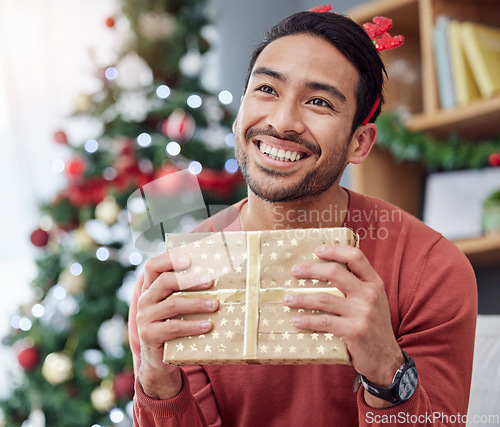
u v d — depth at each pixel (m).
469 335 1.09
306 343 0.84
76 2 3.26
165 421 1.01
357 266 0.86
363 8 2.34
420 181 2.37
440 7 2.19
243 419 1.14
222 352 0.85
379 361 0.88
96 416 2.42
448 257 1.14
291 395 1.12
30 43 3.26
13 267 3.16
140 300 0.91
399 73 2.36
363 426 0.94
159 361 0.93
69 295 2.57
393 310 1.10
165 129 2.56
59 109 3.22
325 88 1.01
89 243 2.54
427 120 2.17
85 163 2.62
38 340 2.54
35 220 3.16
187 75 2.75
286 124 0.99
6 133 3.26
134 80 2.57
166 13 2.74
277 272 0.88
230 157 2.67
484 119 2.09
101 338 2.49
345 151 1.06
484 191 2.19
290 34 1.05
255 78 1.04
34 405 2.53
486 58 2.10
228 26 3.35
